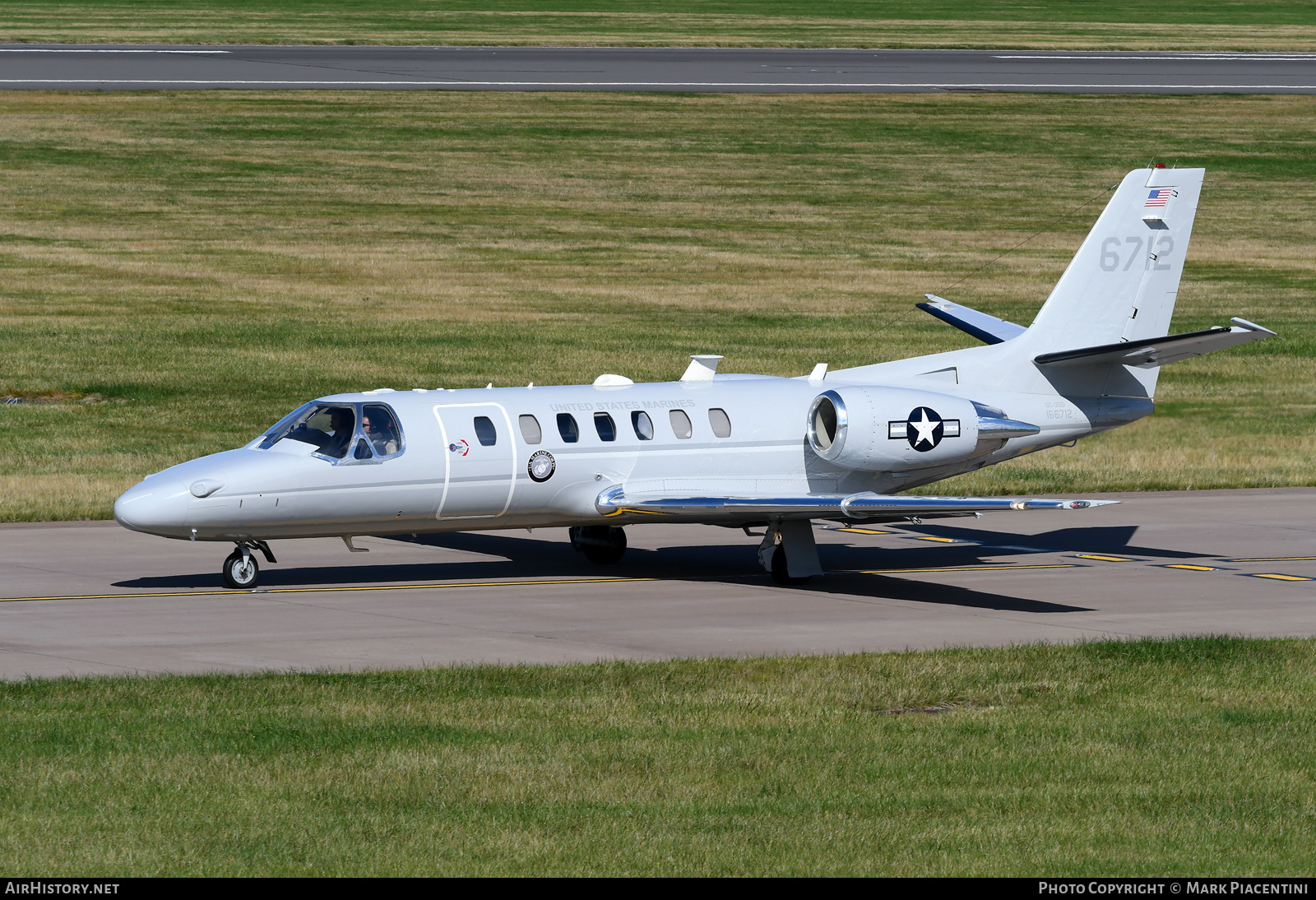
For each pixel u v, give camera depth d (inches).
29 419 5305.1
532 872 1610.5
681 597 3068.4
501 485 3125.0
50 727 2041.1
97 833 1694.1
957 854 1679.4
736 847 1685.5
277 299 7283.5
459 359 6353.3
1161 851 1701.5
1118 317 3666.3
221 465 2982.3
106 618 2770.7
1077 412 3631.9
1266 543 3767.2
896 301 7608.3
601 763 1945.1
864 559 3545.8
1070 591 3179.1
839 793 1859.0
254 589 3070.9
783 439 3363.7
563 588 3142.2
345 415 3063.5
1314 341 7111.2
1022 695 2310.5
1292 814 1824.6
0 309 6904.5
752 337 6860.2
